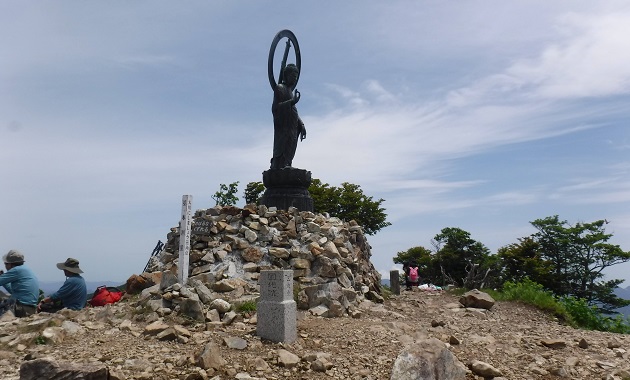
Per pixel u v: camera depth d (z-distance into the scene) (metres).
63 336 7.78
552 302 14.04
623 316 13.63
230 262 12.47
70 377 5.51
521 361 7.39
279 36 17.48
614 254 32.19
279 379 6.17
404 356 6.17
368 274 14.96
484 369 6.59
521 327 10.73
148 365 6.29
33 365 5.61
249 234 13.30
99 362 6.37
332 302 10.34
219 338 7.65
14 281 9.88
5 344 7.50
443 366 6.22
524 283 15.93
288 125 16.59
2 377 6.05
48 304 10.28
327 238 13.62
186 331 7.81
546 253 34.38
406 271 20.95
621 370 6.91
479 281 24.00
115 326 8.65
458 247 37.09
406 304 13.78
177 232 14.69
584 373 6.95
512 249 34.66
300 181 15.86
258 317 7.75
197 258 12.63
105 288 12.05
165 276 10.50
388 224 34.31
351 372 6.47
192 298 9.05
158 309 9.20
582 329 11.86
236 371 6.26
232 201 25.95
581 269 33.12
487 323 11.05
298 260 12.38
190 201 11.09
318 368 6.46
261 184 30.09
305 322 9.17
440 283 37.09
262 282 7.85
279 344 7.38
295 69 17.34
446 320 11.16
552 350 8.17
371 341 7.91
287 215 14.34
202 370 6.12
